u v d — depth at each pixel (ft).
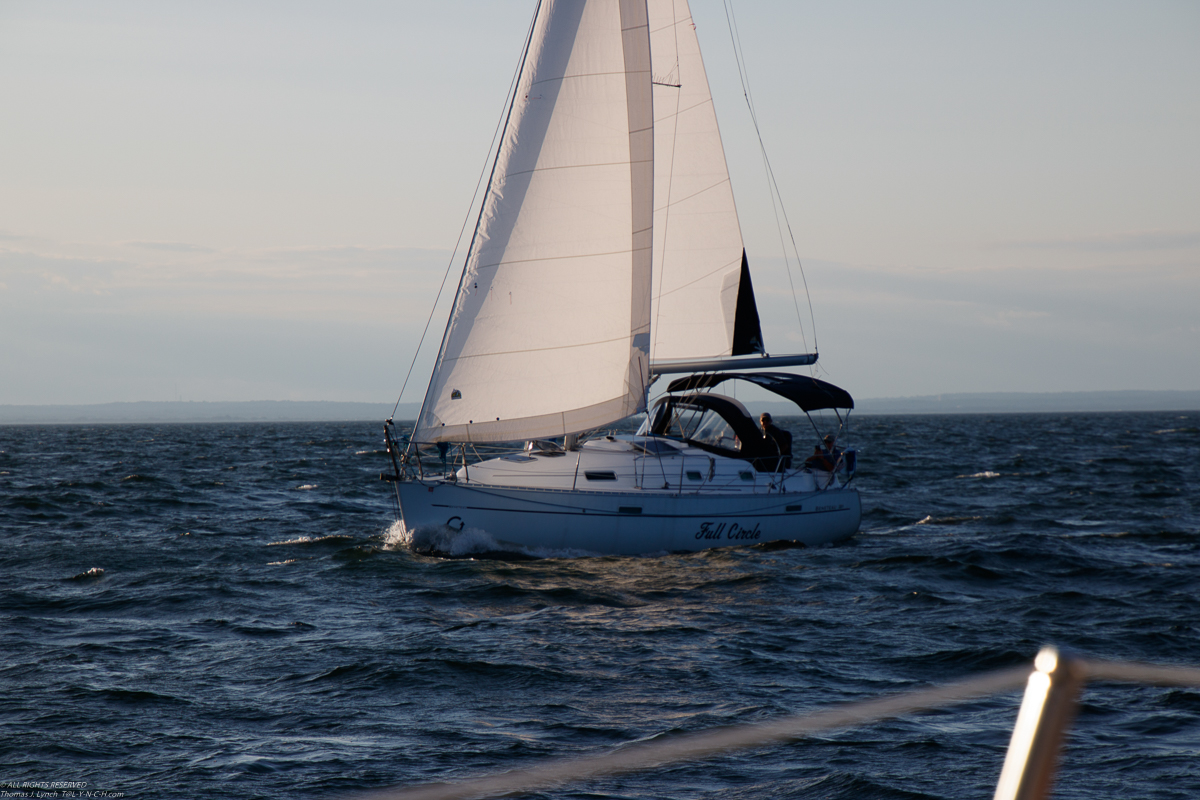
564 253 170.81
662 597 140.36
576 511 163.63
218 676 99.76
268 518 239.09
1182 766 75.10
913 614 131.64
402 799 68.54
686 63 199.21
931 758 77.51
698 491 171.53
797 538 181.68
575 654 108.37
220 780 71.77
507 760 76.23
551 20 171.22
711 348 199.31
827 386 182.39
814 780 72.64
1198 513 254.68
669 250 199.52
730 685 97.19
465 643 113.09
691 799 69.15
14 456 525.34
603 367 171.53
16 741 79.77
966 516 246.06
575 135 170.60
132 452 582.76
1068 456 515.50
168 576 155.94
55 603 136.15
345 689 95.20
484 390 170.30
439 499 163.53
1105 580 158.30
